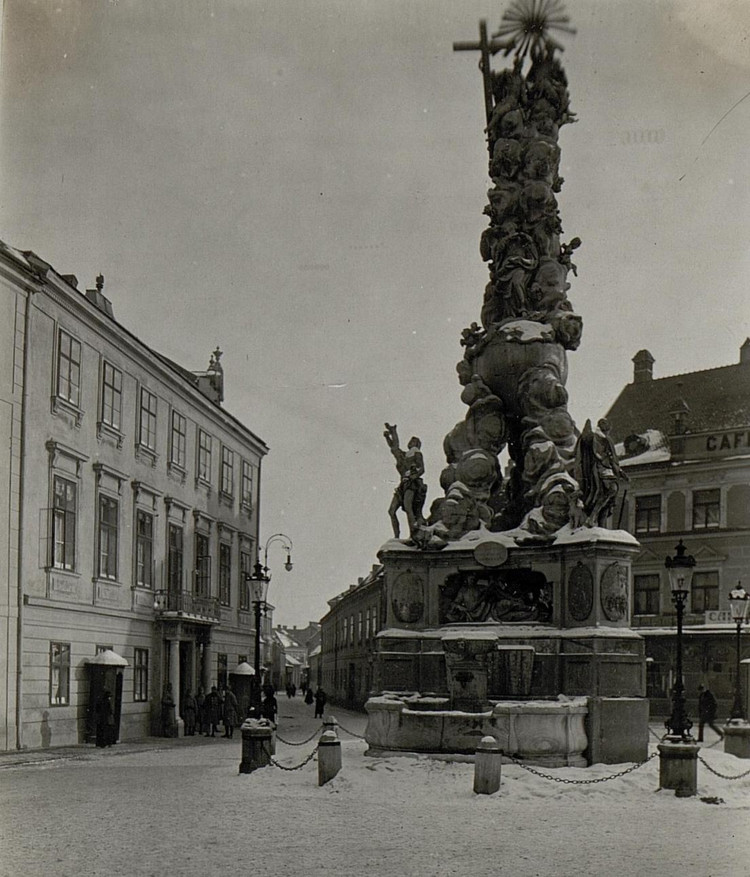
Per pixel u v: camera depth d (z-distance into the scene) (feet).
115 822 44.01
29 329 85.76
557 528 70.13
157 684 108.27
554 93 79.51
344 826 43.14
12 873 34.04
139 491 107.24
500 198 79.87
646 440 147.13
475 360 79.05
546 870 34.45
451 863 35.63
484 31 77.25
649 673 133.59
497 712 61.62
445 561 72.59
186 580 120.98
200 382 140.15
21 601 82.99
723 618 132.46
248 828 42.57
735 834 41.39
